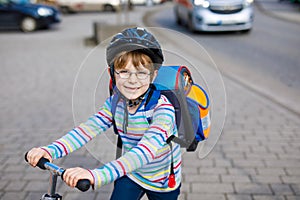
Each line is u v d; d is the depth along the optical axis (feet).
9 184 13.21
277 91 24.72
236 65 31.96
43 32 55.98
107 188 12.78
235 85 25.99
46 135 17.69
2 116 20.34
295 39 45.11
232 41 44.27
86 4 82.38
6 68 32.55
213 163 14.62
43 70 31.40
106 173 5.69
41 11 56.49
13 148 16.22
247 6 49.55
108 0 82.89
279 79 27.63
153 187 7.20
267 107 21.45
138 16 72.95
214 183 13.16
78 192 12.53
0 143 16.75
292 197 12.26
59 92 24.82
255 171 14.01
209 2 49.08
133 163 5.97
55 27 61.62
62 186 12.89
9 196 12.50
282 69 30.60
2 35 53.83
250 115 20.15
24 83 27.32
